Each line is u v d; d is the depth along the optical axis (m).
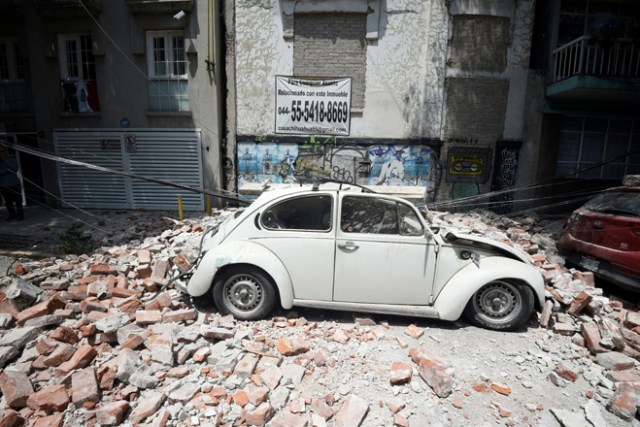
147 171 11.40
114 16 10.77
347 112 10.87
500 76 10.77
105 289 4.75
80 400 2.77
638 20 10.91
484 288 4.16
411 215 4.15
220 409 2.80
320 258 4.07
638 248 4.73
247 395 2.94
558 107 10.91
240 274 4.12
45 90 11.29
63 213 10.84
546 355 3.73
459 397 3.08
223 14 10.94
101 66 11.04
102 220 9.56
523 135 11.08
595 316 4.41
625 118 11.25
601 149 11.44
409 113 10.80
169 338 3.50
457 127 10.88
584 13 10.81
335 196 4.10
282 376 3.19
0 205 11.61
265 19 10.55
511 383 3.31
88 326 3.66
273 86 10.85
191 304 4.52
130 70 11.02
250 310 4.19
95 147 11.41
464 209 11.14
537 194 11.28
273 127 11.06
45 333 3.70
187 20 10.56
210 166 11.22
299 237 4.07
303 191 4.18
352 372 3.36
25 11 10.91
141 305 4.38
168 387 3.01
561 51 10.58
